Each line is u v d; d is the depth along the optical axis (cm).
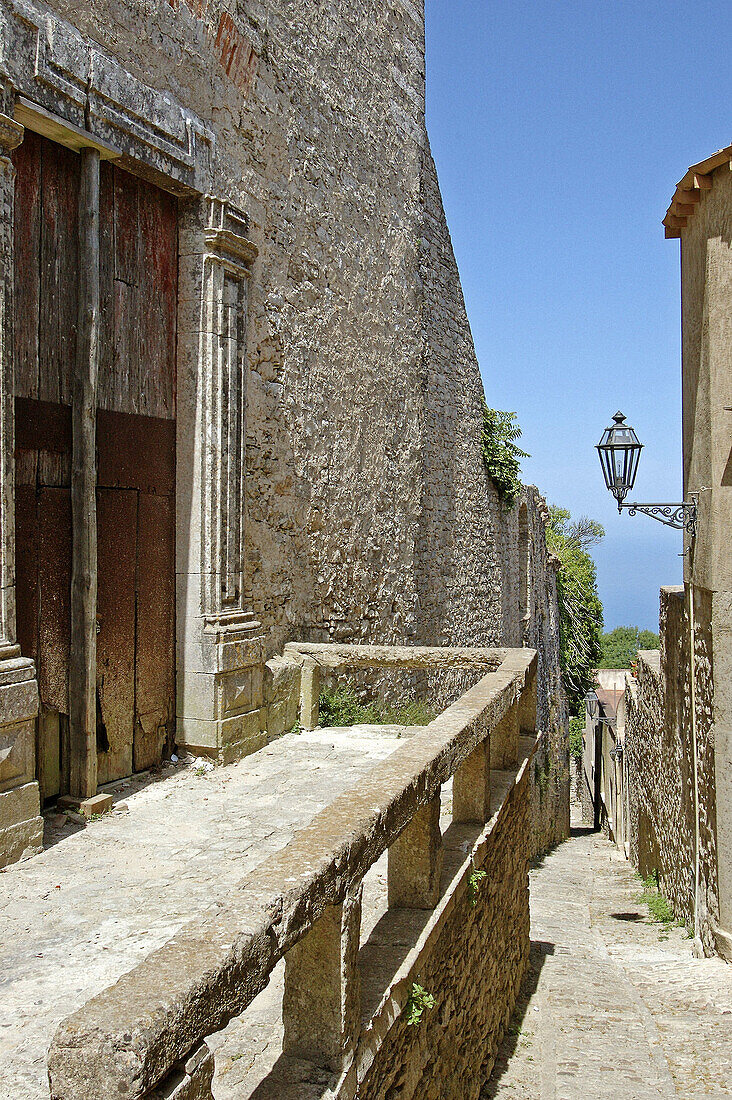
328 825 223
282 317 623
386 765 285
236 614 553
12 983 269
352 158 758
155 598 514
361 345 780
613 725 1767
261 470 594
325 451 703
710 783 577
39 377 419
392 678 855
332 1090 205
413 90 915
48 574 425
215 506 530
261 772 521
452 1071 342
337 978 213
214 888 344
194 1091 144
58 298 429
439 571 1029
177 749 535
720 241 538
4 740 364
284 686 621
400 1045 265
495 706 422
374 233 812
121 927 309
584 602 2723
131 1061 129
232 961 157
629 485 644
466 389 1152
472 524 1180
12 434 375
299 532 658
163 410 519
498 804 461
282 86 624
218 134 538
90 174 435
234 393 545
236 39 557
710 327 545
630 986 568
